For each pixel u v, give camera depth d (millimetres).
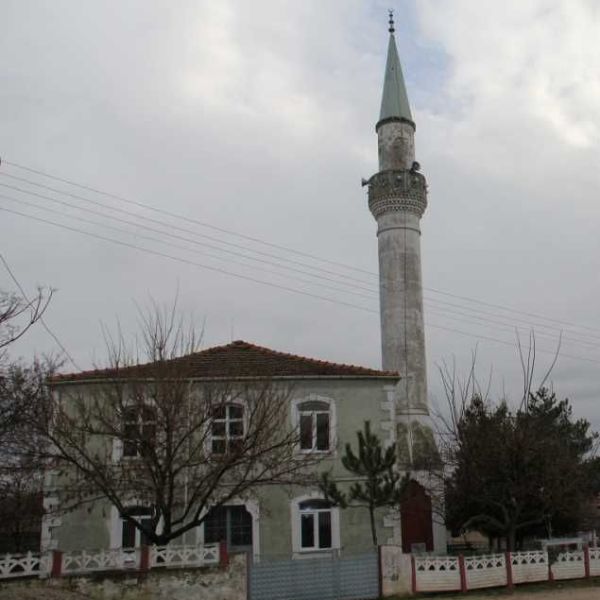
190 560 16844
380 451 20656
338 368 23719
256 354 24734
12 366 24156
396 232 40000
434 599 17828
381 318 39562
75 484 19375
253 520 21219
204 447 19562
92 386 20922
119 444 20266
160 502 17391
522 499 22578
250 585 16797
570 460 24031
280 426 20641
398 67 44438
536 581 20062
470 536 39656
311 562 17500
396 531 21672
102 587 16094
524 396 24594
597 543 28328
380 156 42656
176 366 18656
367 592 17875
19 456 19281
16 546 24000
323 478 20344
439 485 26641
